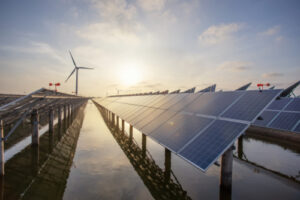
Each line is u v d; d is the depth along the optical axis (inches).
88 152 762.8
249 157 718.5
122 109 1296.8
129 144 898.1
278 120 1037.8
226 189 389.4
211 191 439.5
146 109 917.8
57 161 650.2
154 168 594.2
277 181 501.7
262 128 1081.4
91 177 524.4
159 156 715.4
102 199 408.5
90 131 1231.5
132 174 547.2
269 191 443.2
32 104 547.8
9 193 398.6
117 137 1055.6
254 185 473.1
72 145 876.0
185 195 421.4
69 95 1055.6
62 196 417.1
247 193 428.8
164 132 515.8
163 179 511.2
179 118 564.4
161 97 1035.9
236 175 539.8
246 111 389.7
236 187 459.5
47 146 792.3
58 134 1041.5
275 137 981.8
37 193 420.2
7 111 479.2
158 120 642.8
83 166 607.5
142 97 1413.6
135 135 1124.5
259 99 402.3
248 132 1157.7
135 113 947.3
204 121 458.9
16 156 627.5
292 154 754.2
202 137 391.2
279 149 824.3
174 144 425.4
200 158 331.0
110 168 592.7
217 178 514.3
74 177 522.3
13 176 472.7
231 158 388.8
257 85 448.8
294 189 456.1
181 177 521.0
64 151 773.3
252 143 920.9
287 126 948.0
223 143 336.5
